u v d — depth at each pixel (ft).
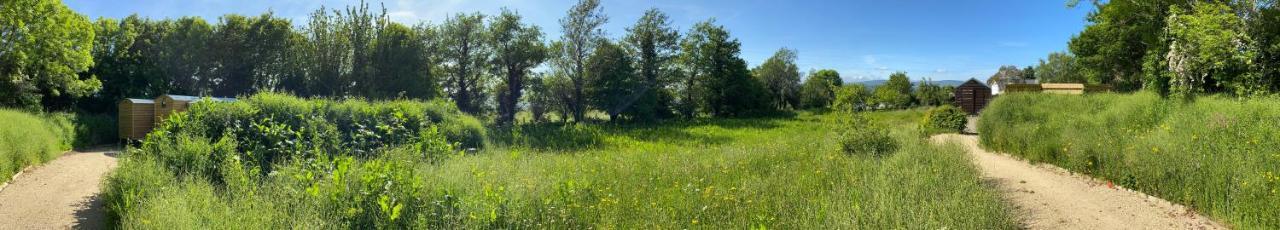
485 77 139.85
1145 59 61.31
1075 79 190.60
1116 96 50.47
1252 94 37.60
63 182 33.06
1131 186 26.05
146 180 24.03
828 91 227.61
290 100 40.50
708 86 163.32
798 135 73.72
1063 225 20.01
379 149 36.22
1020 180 29.45
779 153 39.75
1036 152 36.83
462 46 134.82
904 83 200.75
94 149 62.08
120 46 105.40
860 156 34.19
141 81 106.73
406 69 121.19
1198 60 41.55
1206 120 30.30
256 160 29.22
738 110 163.32
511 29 128.88
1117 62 86.02
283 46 122.83
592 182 26.32
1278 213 17.35
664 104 148.36
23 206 25.72
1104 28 85.35
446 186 21.20
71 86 84.84
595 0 120.67
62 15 81.51
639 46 144.15
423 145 35.14
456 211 18.89
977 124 51.88
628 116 128.06
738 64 162.91
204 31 114.11
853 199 20.98
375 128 41.34
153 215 18.66
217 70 118.52
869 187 22.99
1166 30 48.96
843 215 18.10
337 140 35.40
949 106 68.08
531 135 71.56
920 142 38.42
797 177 27.43
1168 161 24.26
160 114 69.10
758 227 17.95
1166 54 46.24
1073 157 31.94
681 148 56.44
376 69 120.26
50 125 59.31
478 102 137.28
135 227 17.89
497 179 25.05
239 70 118.73
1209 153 24.23
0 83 75.31
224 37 115.34
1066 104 50.19
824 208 18.99
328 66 118.93
